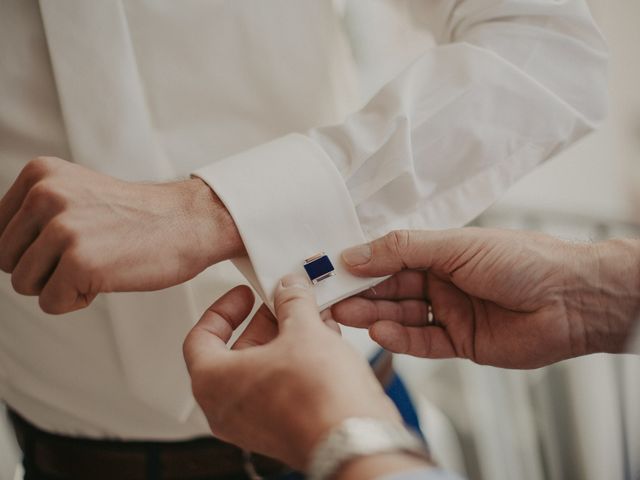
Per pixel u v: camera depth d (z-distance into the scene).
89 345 0.56
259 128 0.55
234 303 0.46
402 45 0.66
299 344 0.37
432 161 0.50
